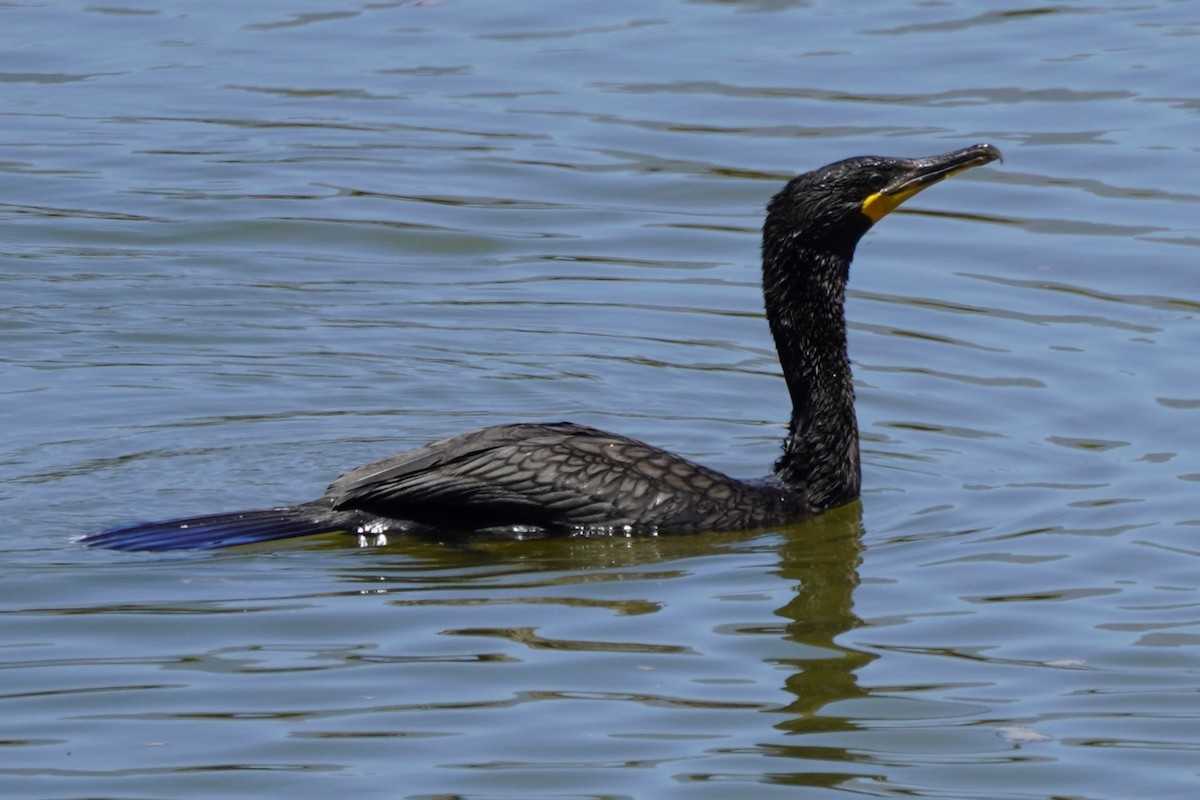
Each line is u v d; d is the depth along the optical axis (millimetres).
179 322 16531
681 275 17766
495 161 19922
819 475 12961
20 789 8867
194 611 10961
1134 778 9133
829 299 12977
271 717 9648
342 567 11734
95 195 19219
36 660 10273
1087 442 14117
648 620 10969
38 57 22859
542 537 12289
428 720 9648
